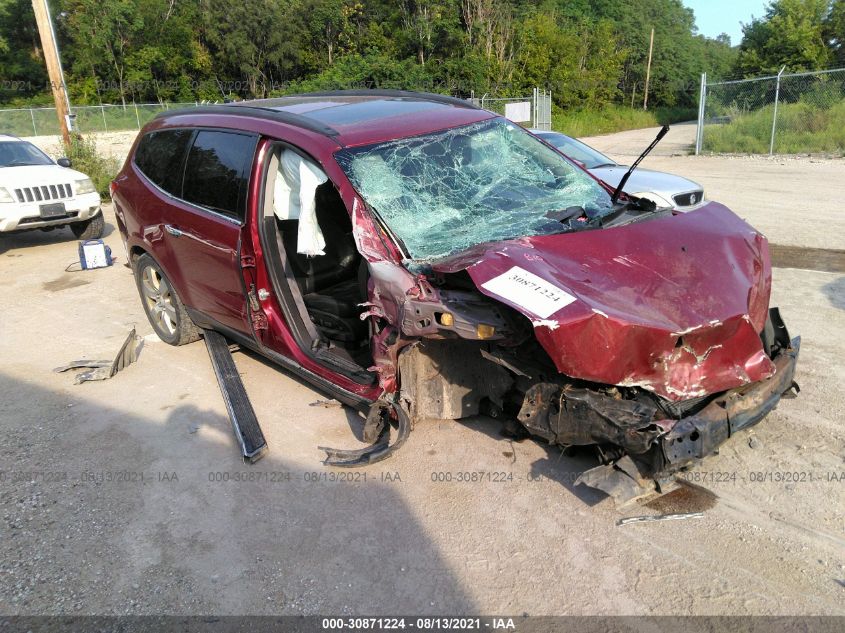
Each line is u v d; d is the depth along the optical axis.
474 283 2.99
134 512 3.34
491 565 2.79
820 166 15.39
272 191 4.06
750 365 3.04
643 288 3.00
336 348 4.17
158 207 4.98
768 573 2.64
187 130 4.94
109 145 26.27
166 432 4.14
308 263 4.45
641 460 2.91
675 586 2.60
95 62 43.50
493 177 4.10
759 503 3.06
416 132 4.09
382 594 2.68
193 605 2.69
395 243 3.48
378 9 43.00
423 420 3.91
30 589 2.84
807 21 31.61
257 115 4.36
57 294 7.27
